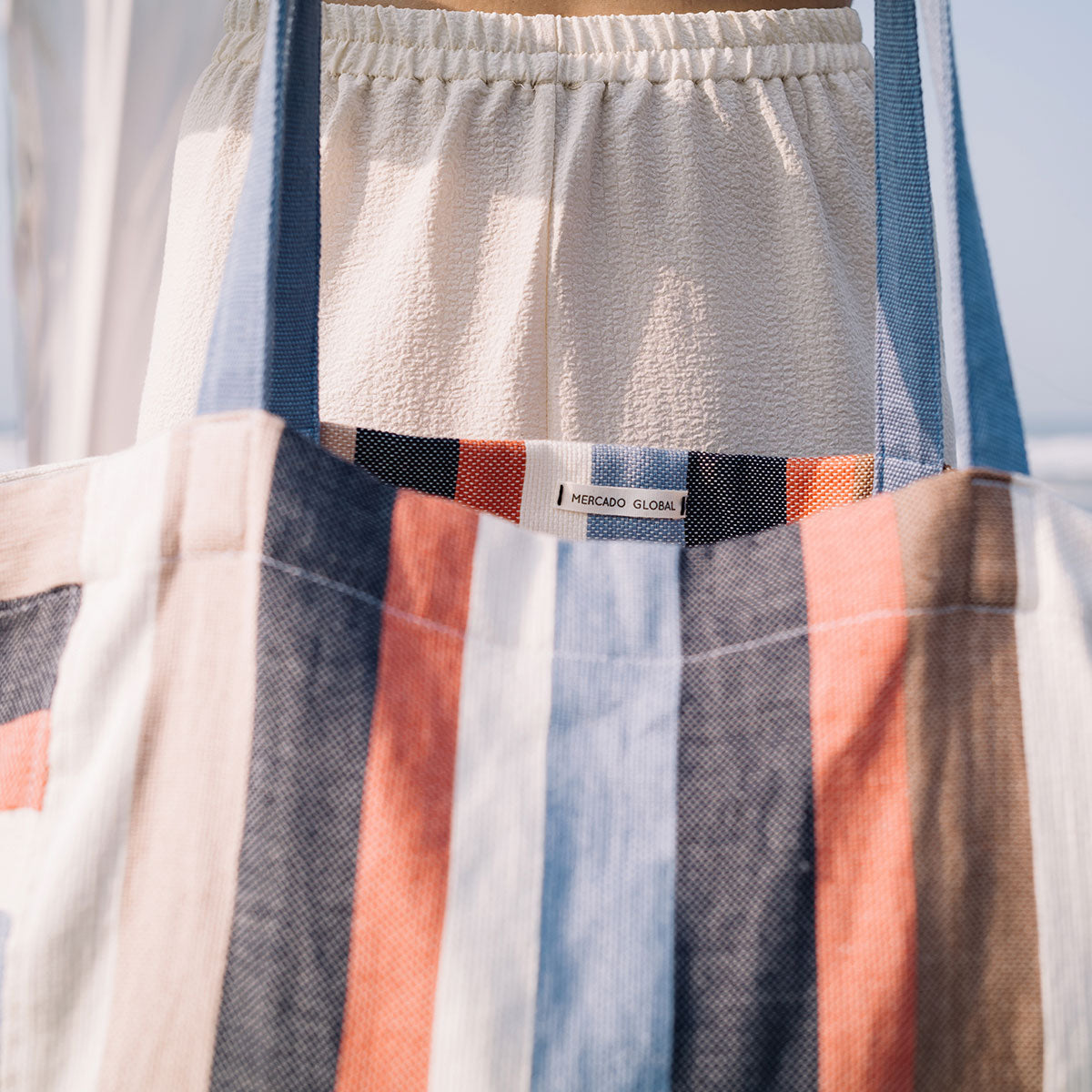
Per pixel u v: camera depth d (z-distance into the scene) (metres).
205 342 0.58
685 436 0.59
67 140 0.91
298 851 0.32
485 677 0.35
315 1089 0.31
